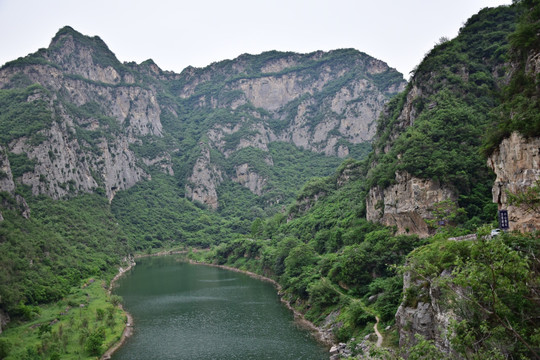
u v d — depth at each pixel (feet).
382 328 212.23
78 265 423.23
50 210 529.04
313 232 461.37
